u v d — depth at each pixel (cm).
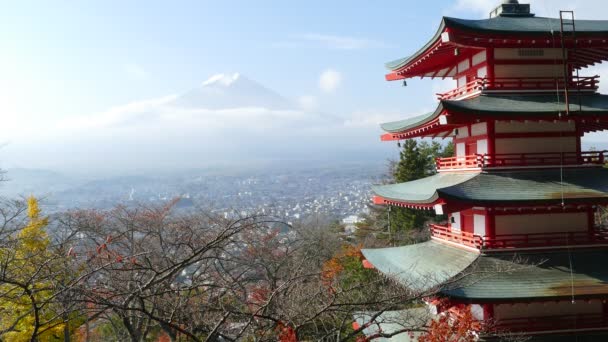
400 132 2820
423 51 2562
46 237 2589
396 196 2717
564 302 2289
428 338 1805
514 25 2453
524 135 2408
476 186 2281
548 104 2367
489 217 2331
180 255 2694
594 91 2492
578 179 2345
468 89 2558
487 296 2053
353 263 4294
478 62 2561
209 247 1409
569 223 2366
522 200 2158
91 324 3447
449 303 2056
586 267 2245
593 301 2295
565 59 2448
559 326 2212
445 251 2606
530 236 2336
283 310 1700
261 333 1559
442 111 2259
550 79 2473
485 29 2262
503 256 2309
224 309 1507
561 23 2281
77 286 1278
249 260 2877
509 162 2386
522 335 2164
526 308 2267
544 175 2370
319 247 4628
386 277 2431
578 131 2439
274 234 3622
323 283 2228
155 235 2958
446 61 2797
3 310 1956
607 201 2175
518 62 2461
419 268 2489
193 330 1606
